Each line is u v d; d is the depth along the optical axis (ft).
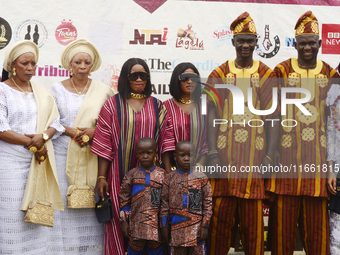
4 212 10.21
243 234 10.91
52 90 11.68
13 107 10.44
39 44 13.33
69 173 11.14
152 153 10.70
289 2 13.78
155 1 13.60
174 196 10.44
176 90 11.55
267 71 11.11
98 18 13.47
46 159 10.82
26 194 10.24
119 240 10.73
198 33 13.73
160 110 11.50
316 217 10.85
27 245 10.41
